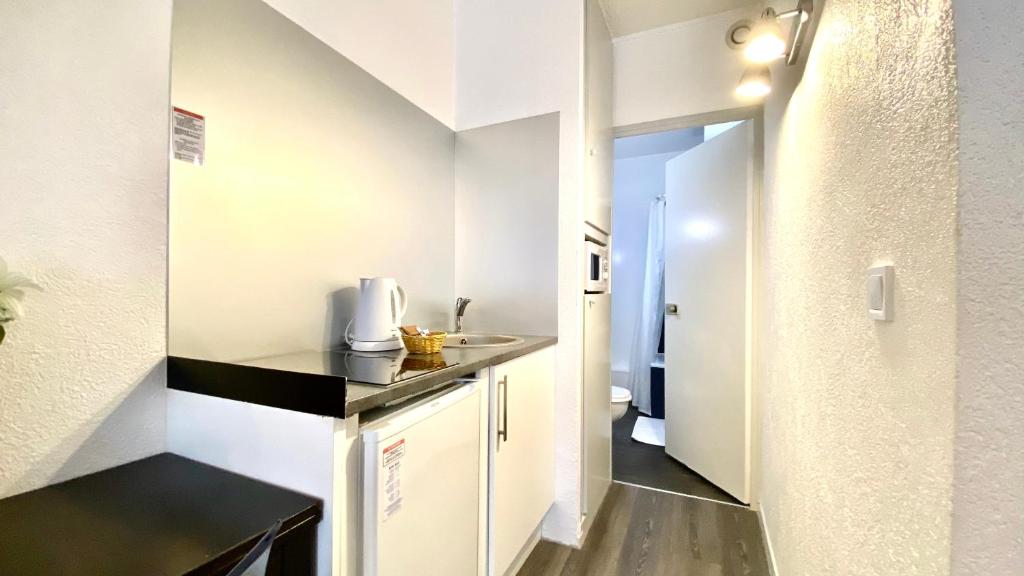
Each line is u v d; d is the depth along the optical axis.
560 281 1.84
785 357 1.42
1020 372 0.40
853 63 0.76
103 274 0.88
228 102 1.10
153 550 0.59
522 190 1.93
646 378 3.81
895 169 0.58
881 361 0.63
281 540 0.67
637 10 2.12
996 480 0.41
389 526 0.84
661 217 3.70
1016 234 0.40
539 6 1.92
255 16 1.17
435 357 1.25
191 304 1.03
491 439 1.30
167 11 0.97
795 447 1.24
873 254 0.66
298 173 1.30
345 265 1.47
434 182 1.94
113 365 0.90
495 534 1.30
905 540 0.55
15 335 0.77
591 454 1.96
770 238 1.75
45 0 0.80
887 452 0.61
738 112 2.12
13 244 0.76
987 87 0.42
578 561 1.68
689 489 2.33
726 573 1.60
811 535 1.04
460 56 2.10
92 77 0.86
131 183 0.92
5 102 0.75
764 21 1.25
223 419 0.89
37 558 0.56
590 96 1.93
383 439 0.82
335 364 1.11
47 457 0.81
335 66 1.43
